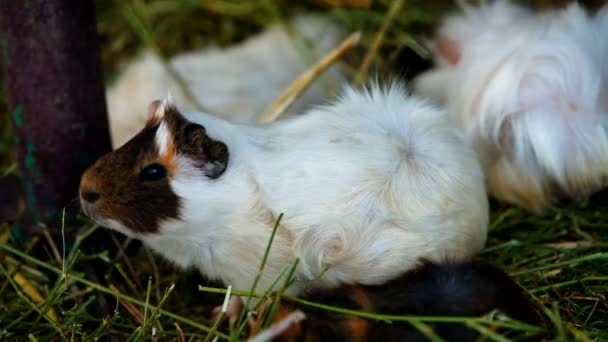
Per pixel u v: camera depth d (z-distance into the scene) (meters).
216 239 1.12
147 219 1.11
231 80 1.35
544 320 1.13
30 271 1.23
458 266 1.12
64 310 1.20
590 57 1.24
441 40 1.35
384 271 1.13
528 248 1.23
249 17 1.48
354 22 1.40
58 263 1.22
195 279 1.23
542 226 1.26
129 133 1.34
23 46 1.18
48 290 1.21
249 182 1.11
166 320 1.19
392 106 1.16
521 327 1.07
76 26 1.19
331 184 1.12
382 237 1.12
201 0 1.48
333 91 1.30
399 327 1.09
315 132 1.13
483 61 1.27
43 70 1.19
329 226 1.12
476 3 1.38
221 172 1.11
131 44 1.47
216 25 1.49
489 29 1.31
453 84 1.30
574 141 1.24
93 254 1.22
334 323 1.10
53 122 1.20
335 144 1.13
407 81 1.31
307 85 1.28
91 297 1.17
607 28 1.26
